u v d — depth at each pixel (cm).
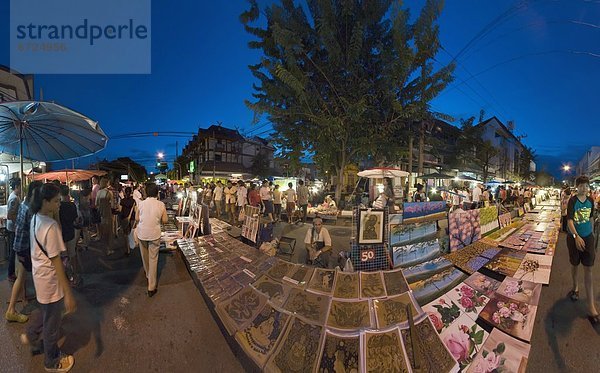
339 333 266
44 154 653
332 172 1630
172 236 835
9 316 329
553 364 272
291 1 1236
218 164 4269
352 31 1161
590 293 352
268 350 278
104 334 322
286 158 1477
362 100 1075
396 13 1095
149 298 420
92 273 530
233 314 335
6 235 569
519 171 4631
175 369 268
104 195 677
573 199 381
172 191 2988
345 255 446
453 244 519
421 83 1183
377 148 1334
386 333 265
